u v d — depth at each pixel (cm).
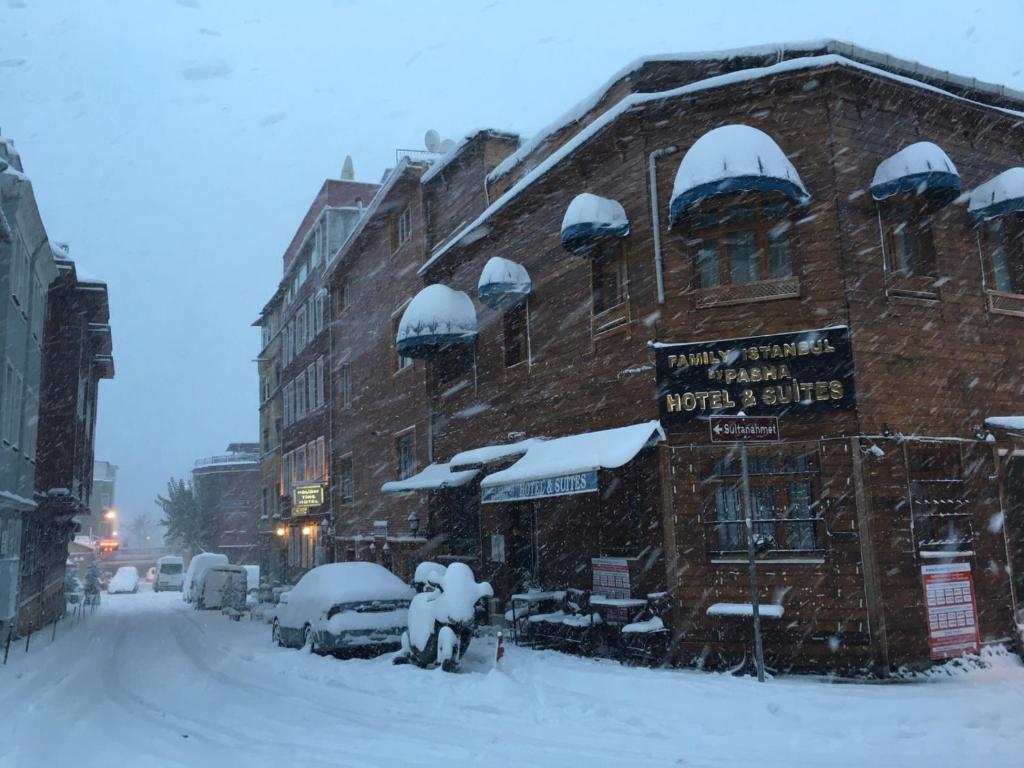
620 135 1361
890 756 698
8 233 1497
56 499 2461
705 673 1089
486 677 1046
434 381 2111
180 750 772
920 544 1154
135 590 5800
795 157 1234
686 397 1227
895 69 1295
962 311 1273
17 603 2030
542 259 1630
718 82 1261
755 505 1195
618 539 1373
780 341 1191
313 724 888
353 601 1391
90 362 3256
